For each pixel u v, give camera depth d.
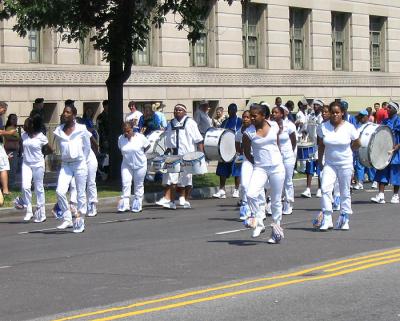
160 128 25.23
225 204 21.67
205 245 13.95
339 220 15.41
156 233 15.83
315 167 22.97
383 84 48.00
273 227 13.81
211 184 25.36
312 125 26.38
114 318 8.98
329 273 11.20
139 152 20.00
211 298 9.83
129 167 20.11
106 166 26.36
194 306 9.45
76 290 10.59
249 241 14.23
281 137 18.16
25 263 12.73
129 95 34.56
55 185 24.14
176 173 20.33
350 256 12.49
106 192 22.92
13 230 17.06
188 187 20.89
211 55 38.50
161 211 20.12
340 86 45.16
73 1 22.59
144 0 24.36
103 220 18.45
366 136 19.81
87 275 11.55
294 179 27.30
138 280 11.10
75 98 32.47
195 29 25.69
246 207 17.22
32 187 22.44
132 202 22.00
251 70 40.03
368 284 10.48
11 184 23.03
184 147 20.33
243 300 9.70
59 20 22.30
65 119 15.95
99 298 10.06
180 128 20.28
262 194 13.91
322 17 43.97
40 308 9.66
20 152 23.78
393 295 9.87
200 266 11.98
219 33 38.47
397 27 48.84
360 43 46.44
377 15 47.56
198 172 20.53
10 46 30.41
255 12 40.81
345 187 15.29
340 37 45.97
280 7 41.50
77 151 16.05
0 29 30.16
